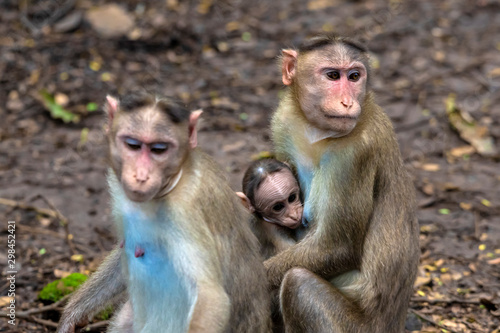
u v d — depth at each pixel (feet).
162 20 76.43
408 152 56.03
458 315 36.96
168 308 25.61
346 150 30.04
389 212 30.40
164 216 24.63
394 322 30.91
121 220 26.07
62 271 40.47
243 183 32.19
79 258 41.98
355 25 78.02
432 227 45.96
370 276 30.07
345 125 29.35
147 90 25.59
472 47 74.18
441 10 82.02
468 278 40.27
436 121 60.34
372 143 30.09
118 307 30.53
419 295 38.63
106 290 29.45
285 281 29.19
